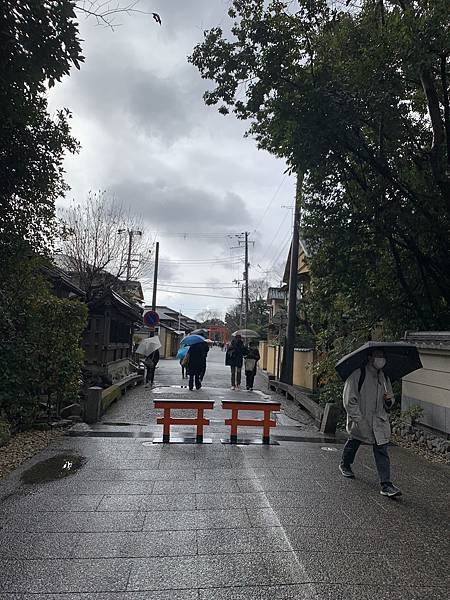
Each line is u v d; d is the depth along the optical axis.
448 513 4.73
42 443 7.21
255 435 8.39
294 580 3.30
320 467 6.34
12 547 3.75
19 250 8.62
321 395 12.16
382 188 9.41
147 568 3.43
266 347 27.42
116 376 16.80
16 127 7.77
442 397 7.46
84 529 4.11
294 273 17.64
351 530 4.21
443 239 9.41
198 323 104.56
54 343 8.53
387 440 5.40
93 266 23.36
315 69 9.05
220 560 3.57
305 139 8.86
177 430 8.54
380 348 5.58
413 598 3.12
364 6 9.38
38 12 4.95
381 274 10.87
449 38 7.73
